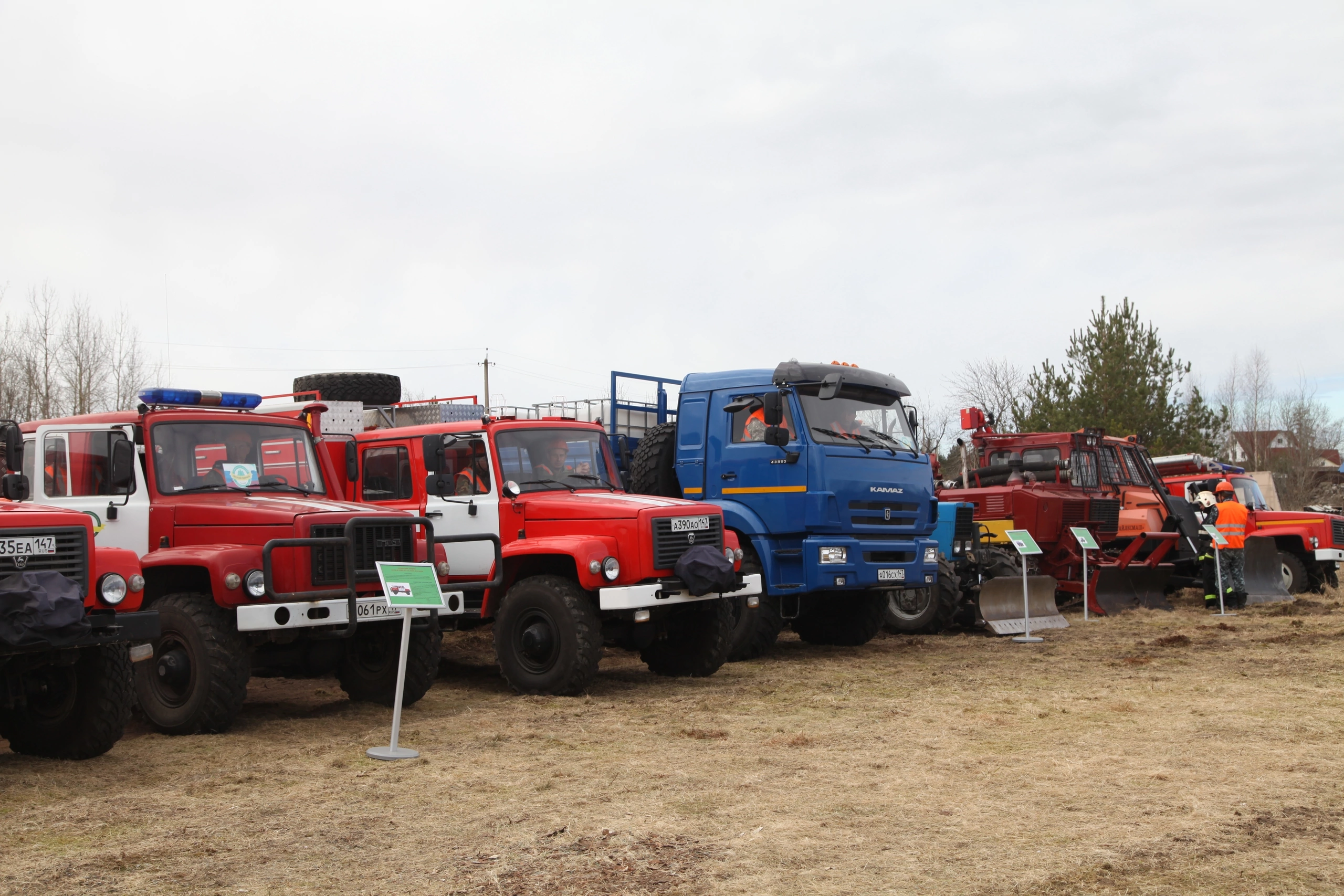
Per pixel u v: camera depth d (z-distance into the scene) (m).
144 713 7.60
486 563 9.70
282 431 8.77
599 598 9.02
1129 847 4.68
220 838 4.95
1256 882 4.24
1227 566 16.17
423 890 4.22
